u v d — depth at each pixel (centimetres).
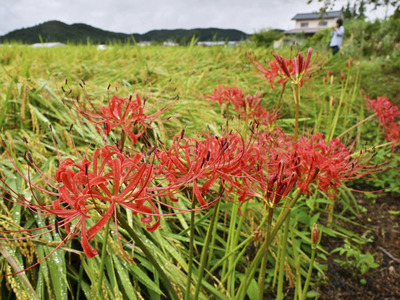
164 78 432
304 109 500
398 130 295
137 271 184
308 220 284
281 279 176
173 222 245
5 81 333
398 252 291
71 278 194
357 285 254
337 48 901
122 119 129
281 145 161
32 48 717
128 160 94
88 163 92
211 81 511
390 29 1331
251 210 257
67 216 87
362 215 344
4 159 224
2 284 172
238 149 131
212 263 237
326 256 282
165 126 312
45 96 290
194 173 105
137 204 88
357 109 563
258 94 192
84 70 488
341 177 136
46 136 278
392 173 376
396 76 831
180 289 189
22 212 203
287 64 166
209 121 323
